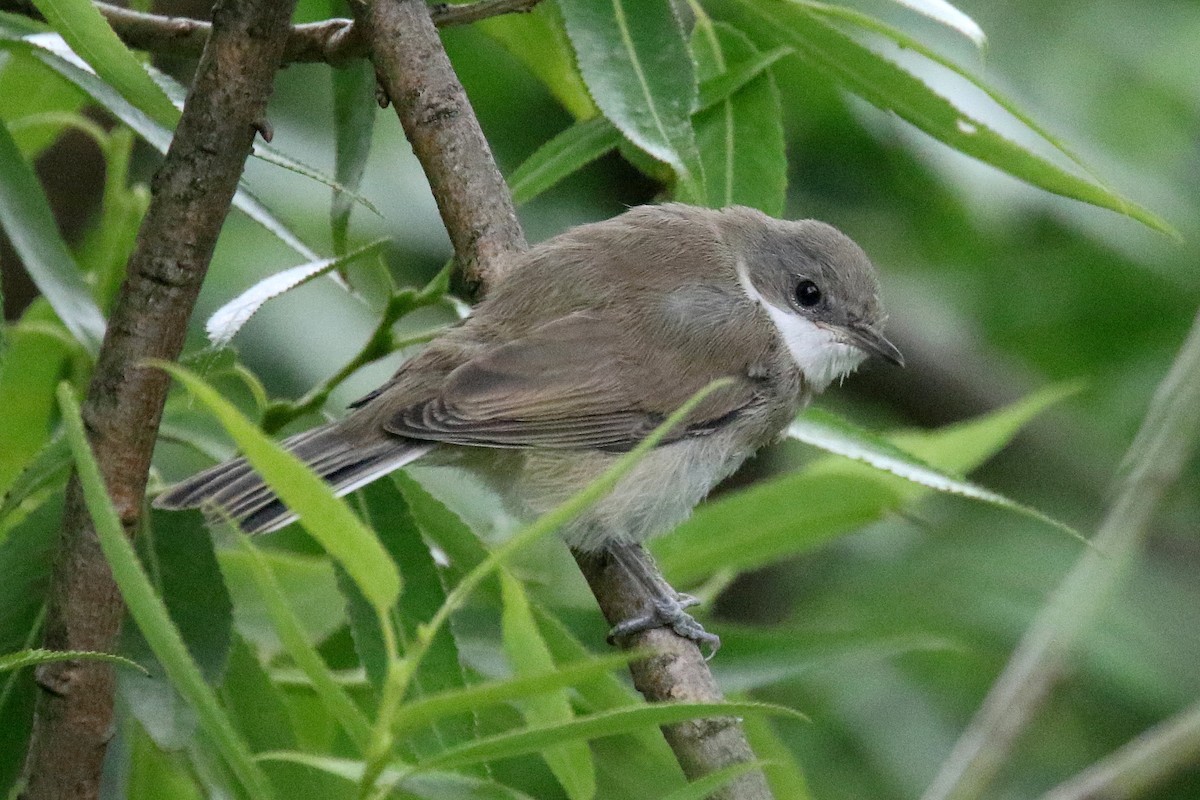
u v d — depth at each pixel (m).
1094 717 13.98
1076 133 13.71
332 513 4.77
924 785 13.20
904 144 14.38
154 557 7.91
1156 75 14.15
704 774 7.26
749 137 10.00
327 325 12.10
